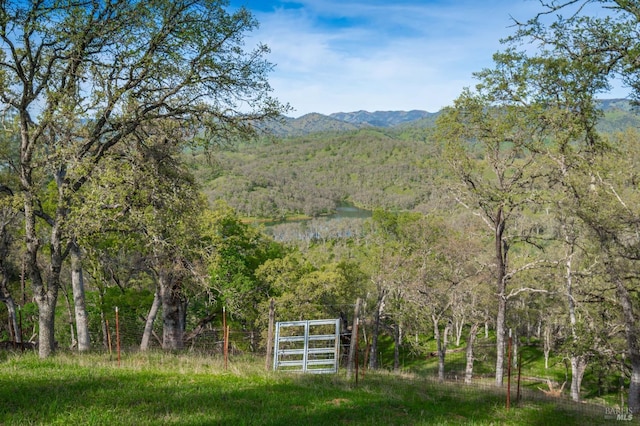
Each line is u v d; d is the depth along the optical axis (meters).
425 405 12.01
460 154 25.09
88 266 21.02
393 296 44.72
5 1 14.46
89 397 10.20
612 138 21.58
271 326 15.74
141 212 16.34
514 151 24.19
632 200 19.42
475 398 13.76
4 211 24.69
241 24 16.25
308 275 39.44
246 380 13.15
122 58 15.37
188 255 22.62
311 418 9.65
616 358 23.03
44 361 14.49
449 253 38.62
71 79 15.91
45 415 8.81
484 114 23.77
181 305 33.41
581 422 12.03
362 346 48.09
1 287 28.72
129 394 10.58
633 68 11.64
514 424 11.04
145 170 16.70
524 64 20.19
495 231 27.33
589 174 20.47
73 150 15.07
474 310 40.34
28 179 16.33
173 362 15.79
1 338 39.47
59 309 39.66
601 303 23.17
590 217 19.38
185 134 18.31
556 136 20.89
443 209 30.28
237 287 33.47
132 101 15.48
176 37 15.61
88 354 17.14
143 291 32.97
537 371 54.72
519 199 24.33
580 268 26.27
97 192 15.07
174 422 8.75
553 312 35.03
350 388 13.13
